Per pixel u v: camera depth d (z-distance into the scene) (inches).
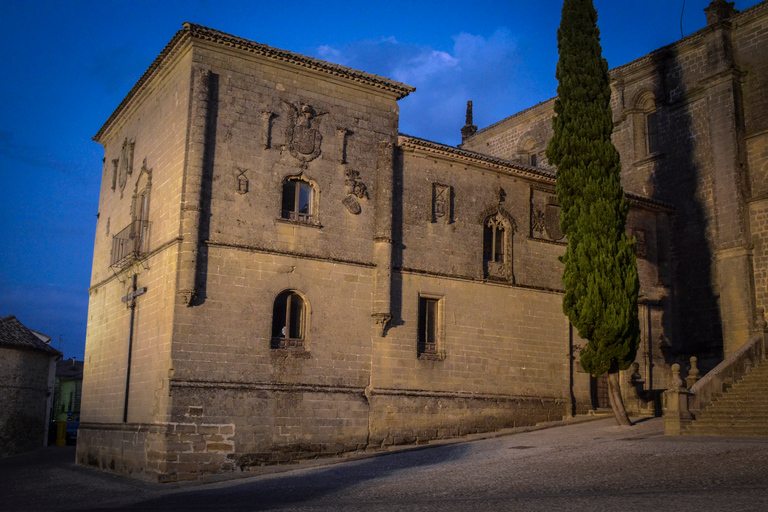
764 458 672.4
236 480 878.4
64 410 3058.6
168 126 1059.3
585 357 1067.9
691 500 516.1
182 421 919.7
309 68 1086.4
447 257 1175.0
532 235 1278.3
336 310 1058.7
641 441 877.2
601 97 1114.7
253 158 1027.9
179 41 1026.1
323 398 1023.0
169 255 978.7
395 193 1144.8
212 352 954.7
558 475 690.8
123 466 1019.9
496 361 1192.8
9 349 1672.0
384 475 793.6
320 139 1086.4
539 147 1812.3
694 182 1444.4
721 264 1365.7
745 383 1051.3
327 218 1073.5
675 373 963.3
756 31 1387.8
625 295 1055.0
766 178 1343.5
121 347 1115.9
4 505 754.2
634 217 1443.2
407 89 1161.4
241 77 1039.0
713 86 1412.4
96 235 1374.3
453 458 896.9
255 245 1007.0
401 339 1108.5
